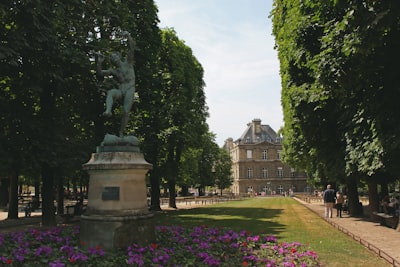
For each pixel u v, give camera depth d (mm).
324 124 19750
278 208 33781
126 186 9398
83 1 19609
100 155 9523
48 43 15844
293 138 26625
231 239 10359
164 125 27828
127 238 8977
